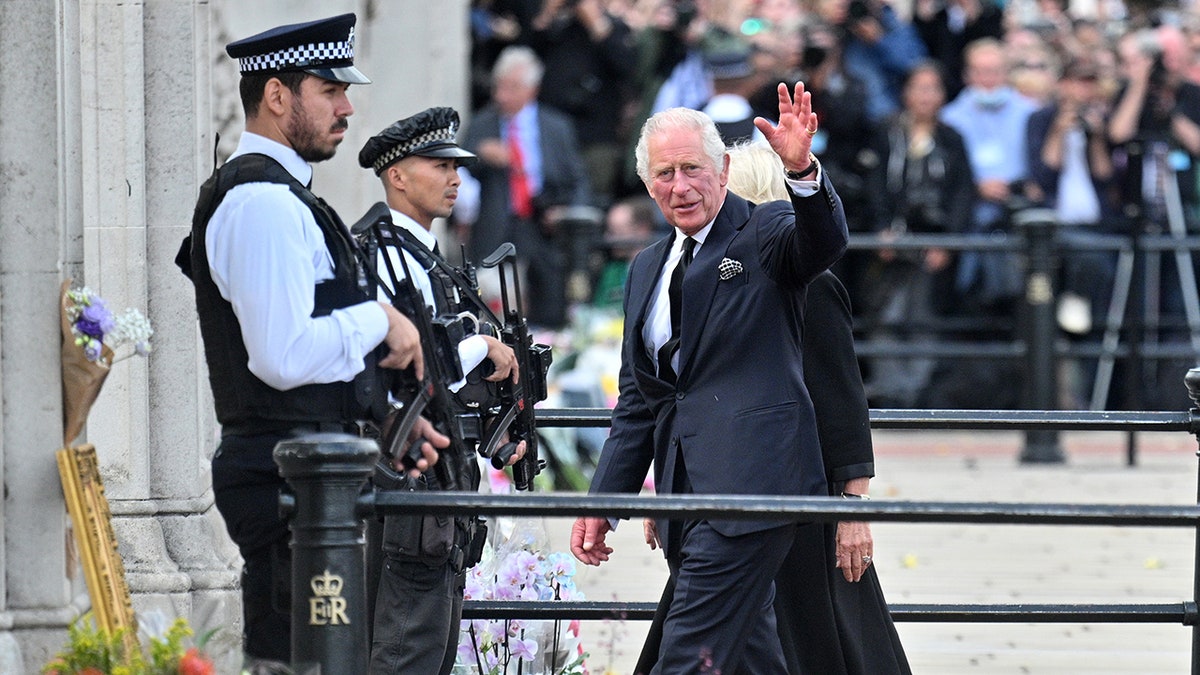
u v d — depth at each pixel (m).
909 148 44.22
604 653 25.08
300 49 15.77
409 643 17.48
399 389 16.16
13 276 15.39
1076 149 45.59
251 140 15.89
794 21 44.16
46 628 15.44
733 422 17.42
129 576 20.02
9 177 15.34
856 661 18.59
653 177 17.81
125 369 20.30
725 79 42.06
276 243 15.07
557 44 47.59
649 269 18.62
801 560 18.53
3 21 15.26
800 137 16.44
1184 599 28.95
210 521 21.00
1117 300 45.28
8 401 15.42
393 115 38.69
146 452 20.50
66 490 15.26
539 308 44.78
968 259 45.09
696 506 14.16
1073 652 25.97
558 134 45.28
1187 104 45.81
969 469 41.84
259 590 15.77
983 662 25.33
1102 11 50.47
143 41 20.17
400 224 19.08
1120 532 35.19
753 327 17.53
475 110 51.06
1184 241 43.47
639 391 18.70
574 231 43.81
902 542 34.16
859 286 45.16
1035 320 42.72
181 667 13.75
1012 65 45.91
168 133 20.34
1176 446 45.16
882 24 46.41
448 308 18.16
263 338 14.97
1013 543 34.06
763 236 17.58
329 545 14.09
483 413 18.48
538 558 20.84
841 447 18.31
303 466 14.06
